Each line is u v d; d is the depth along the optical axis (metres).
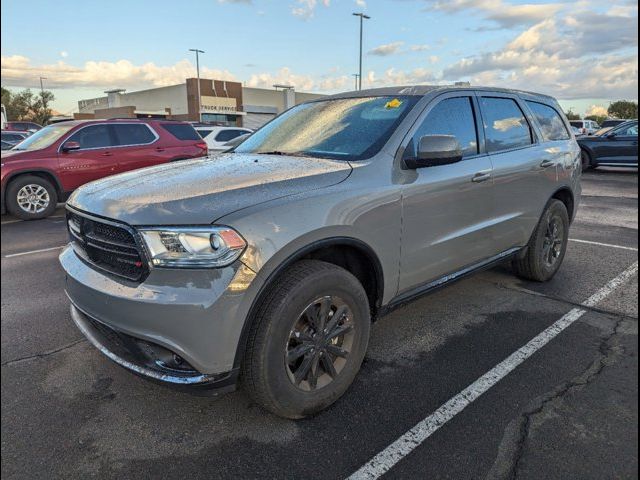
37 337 3.73
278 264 2.39
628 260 5.62
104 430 2.62
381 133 3.19
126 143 9.96
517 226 4.22
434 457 2.40
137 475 2.31
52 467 2.36
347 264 2.97
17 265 5.75
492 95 4.11
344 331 2.78
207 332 2.24
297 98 59.34
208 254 2.23
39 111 78.06
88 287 2.51
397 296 3.21
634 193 11.40
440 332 3.75
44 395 2.95
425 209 3.20
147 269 2.29
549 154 4.55
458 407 2.79
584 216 8.49
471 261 3.78
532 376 3.12
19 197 8.94
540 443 2.49
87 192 2.87
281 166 2.96
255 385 2.45
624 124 15.32
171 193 2.52
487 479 2.26
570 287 4.70
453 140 3.06
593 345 3.52
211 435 2.58
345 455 2.42
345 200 2.70
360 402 2.85
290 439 2.54
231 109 52.28
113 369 3.24
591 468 2.32
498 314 4.07
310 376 2.67
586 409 2.76
